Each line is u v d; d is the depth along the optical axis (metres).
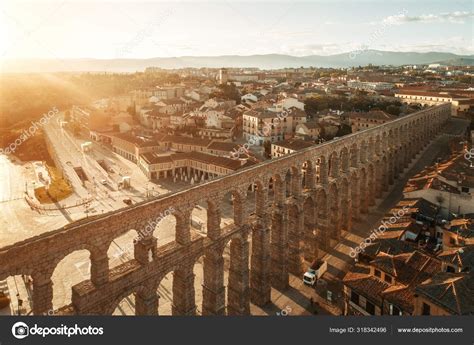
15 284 76.81
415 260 60.75
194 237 54.03
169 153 175.75
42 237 37.69
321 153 81.56
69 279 79.12
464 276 48.97
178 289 53.22
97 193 141.12
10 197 138.62
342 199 96.06
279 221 70.69
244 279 62.47
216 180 55.12
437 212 91.75
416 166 152.12
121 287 44.16
